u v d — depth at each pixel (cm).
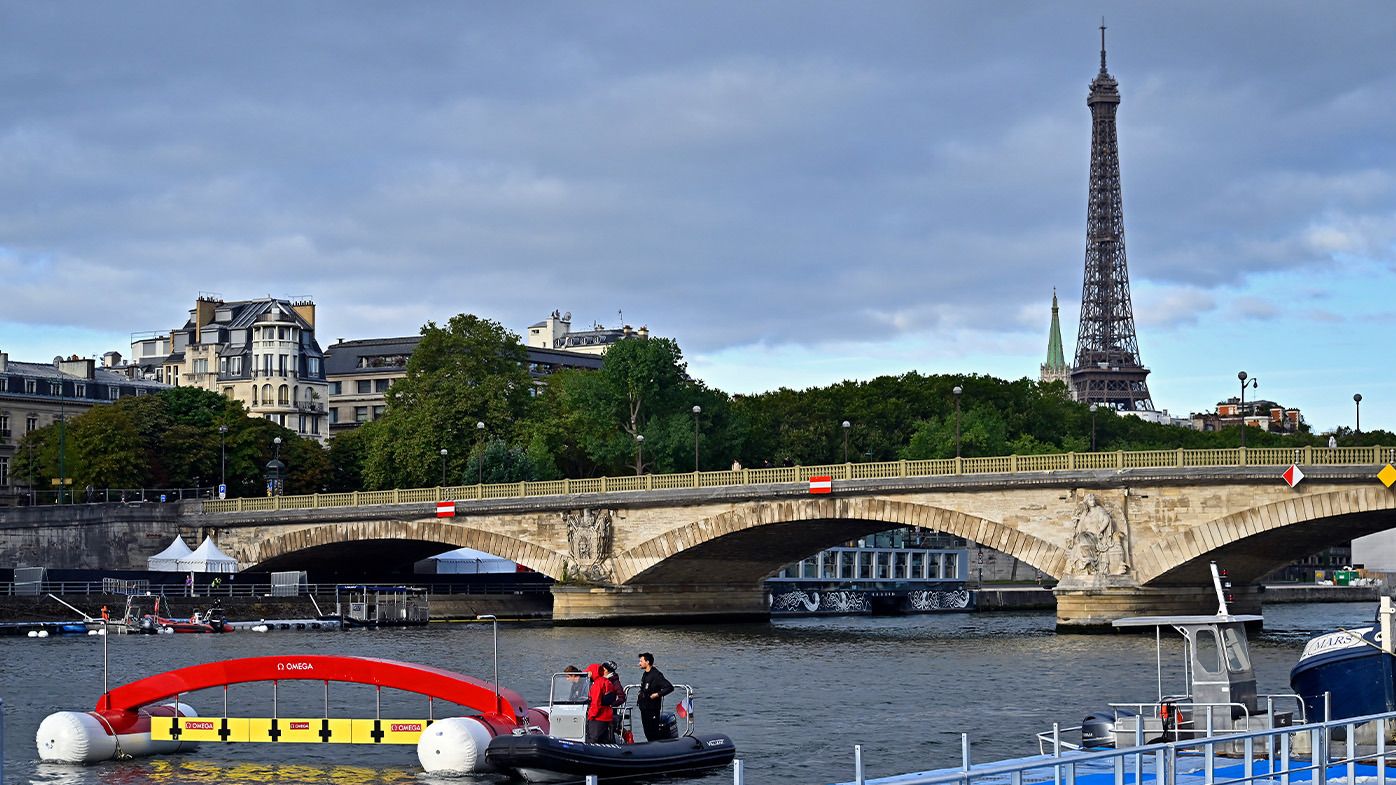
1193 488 10744
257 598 13212
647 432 18038
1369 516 10275
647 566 13138
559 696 5322
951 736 6191
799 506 12294
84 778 5184
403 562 16600
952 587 17988
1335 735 4944
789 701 7344
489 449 16938
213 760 5516
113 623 11994
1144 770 4531
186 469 18338
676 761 5194
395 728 5344
